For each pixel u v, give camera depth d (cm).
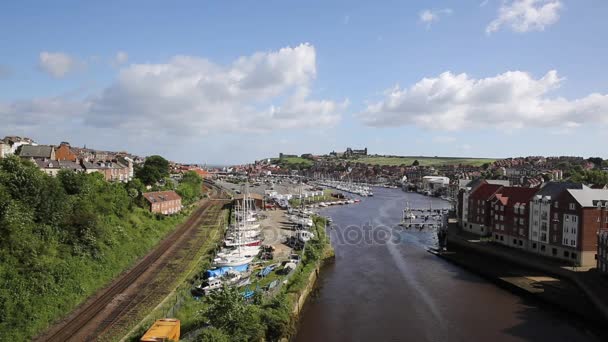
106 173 15625
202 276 6794
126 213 8994
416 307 6569
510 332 5622
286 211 16562
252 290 6234
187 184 17062
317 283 7775
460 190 12400
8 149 13238
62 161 13700
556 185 8981
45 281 5081
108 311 5134
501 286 7569
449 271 8569
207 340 4228
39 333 4500
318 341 5422
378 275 8288
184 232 10388
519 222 9412
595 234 7794
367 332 5684
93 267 6178
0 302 4419
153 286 6109
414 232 13250
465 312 6344
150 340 4041
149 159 18100
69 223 6462
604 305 5812
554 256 8462
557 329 5694
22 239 5372
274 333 5141
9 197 5672
